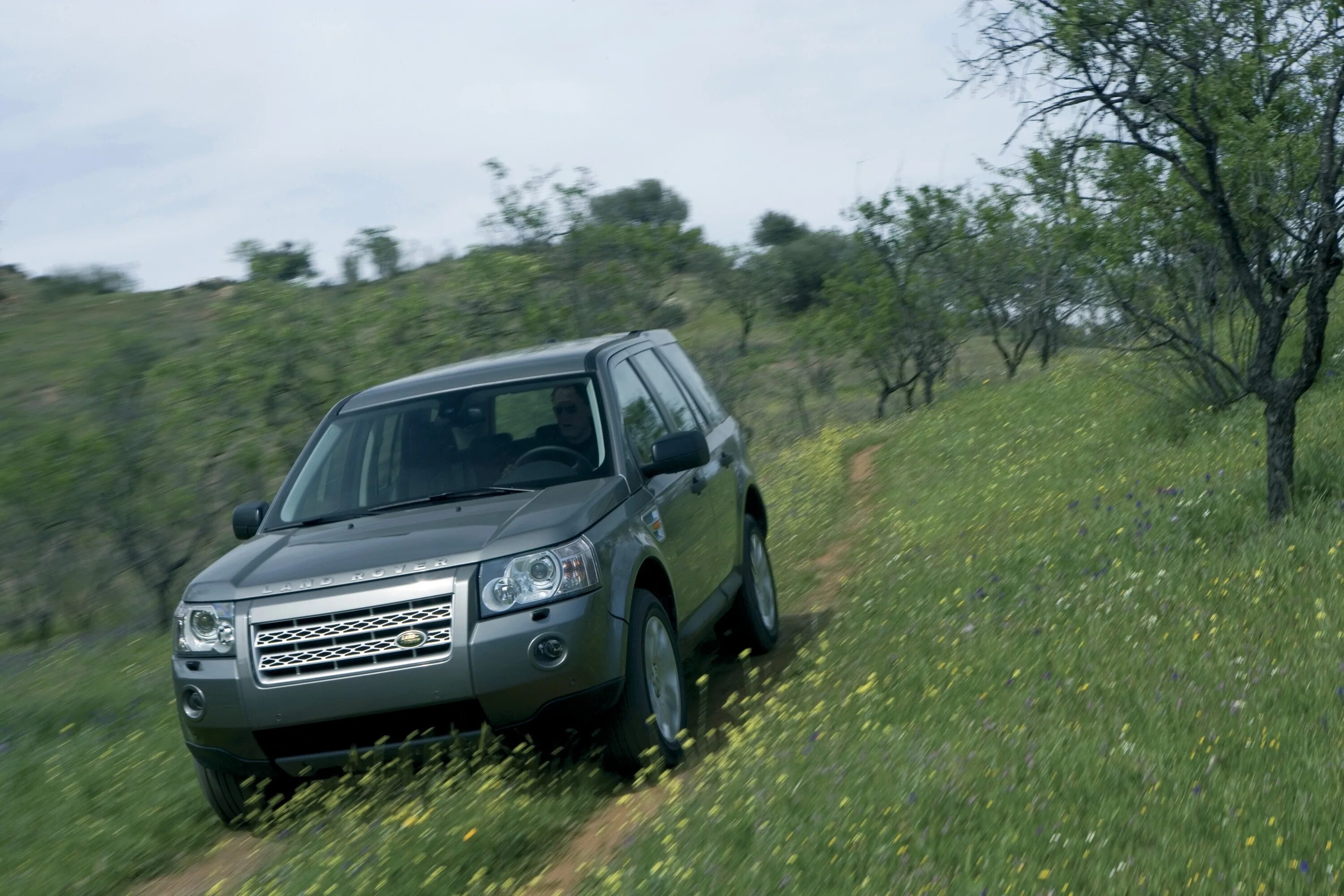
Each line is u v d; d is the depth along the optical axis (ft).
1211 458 37.52
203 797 23.39
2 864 20.90
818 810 16.25
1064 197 35.37
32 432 63.21
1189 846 13.62
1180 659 20.21
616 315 87.10
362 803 19.72
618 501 22.33
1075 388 66.54
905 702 21.25
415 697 19.24
